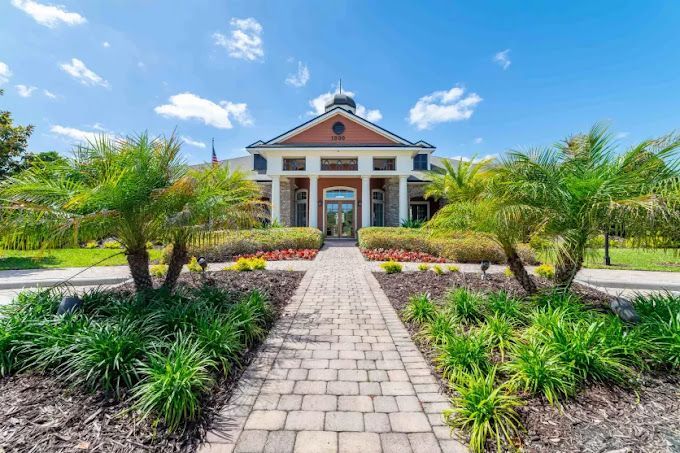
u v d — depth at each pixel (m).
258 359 3.33
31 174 4.09
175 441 2.08
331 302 5.68
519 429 2.16
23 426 2.12
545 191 3.98
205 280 6.69
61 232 3.75
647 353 2.94
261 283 6.73
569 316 3.57
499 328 3.40
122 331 3.02
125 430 2.13
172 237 4.71
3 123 12.55
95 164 4.43
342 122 20.88
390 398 2.62
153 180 4.33
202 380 2.57
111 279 7.93
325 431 2.20
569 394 2.50
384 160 20.94
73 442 2.00
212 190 4.85
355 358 3.37
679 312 3.54
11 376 2.70
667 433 2.11
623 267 10.46
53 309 3.85
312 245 13.82
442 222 5.50
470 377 2.61
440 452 2.01
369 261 11.18
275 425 2.26
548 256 4.10
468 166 6.45
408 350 3.59
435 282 6.94
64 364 2.71
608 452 1.94
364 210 19.16
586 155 4.54
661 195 3.58
